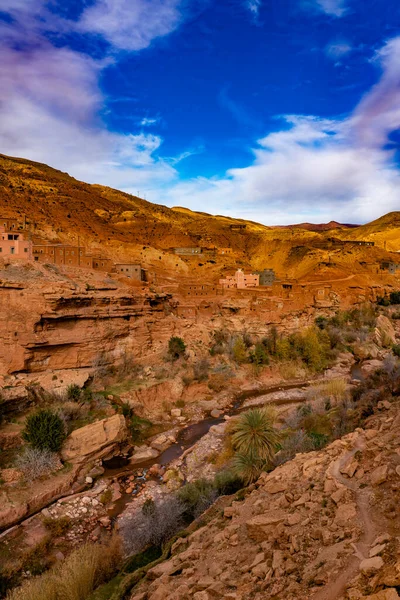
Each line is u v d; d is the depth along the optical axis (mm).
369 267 150125
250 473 31344
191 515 29156
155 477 40531
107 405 49500
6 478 35531
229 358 71562
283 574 13445
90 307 59562
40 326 54281
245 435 33531
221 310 85750
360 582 11172
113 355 60719
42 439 39312
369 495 16297
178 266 132625
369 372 73000
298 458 24547
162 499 35688
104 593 21250
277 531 16203
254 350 74562
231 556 16500
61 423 41781
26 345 53094
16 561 28062
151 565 19906
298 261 168750
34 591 22406
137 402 54250
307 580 12523
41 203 160375
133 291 69062
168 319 71750
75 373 54219
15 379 49469
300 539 15031
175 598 14391
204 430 52281
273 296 90062
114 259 118875
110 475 40656
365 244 188375
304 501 17938
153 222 193375
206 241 196000
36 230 117312
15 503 33375
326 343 85438
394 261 161875
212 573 15664
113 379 58312
